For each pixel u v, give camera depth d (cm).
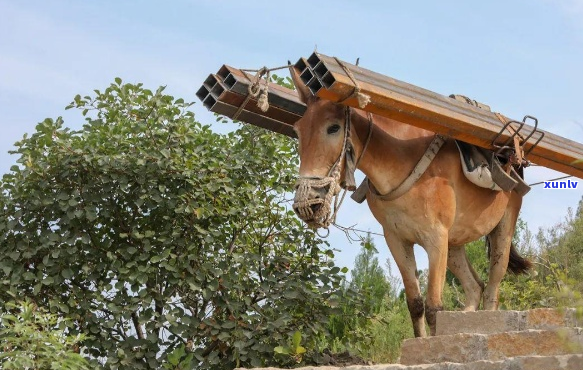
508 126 730
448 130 694
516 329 616
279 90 761
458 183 732
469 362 575
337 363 812
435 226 709
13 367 616
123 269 732
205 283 772
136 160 750
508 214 815
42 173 745
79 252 753
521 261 877
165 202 767
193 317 752
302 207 661
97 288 745
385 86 668
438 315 652
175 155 768
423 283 1179
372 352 937
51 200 735
